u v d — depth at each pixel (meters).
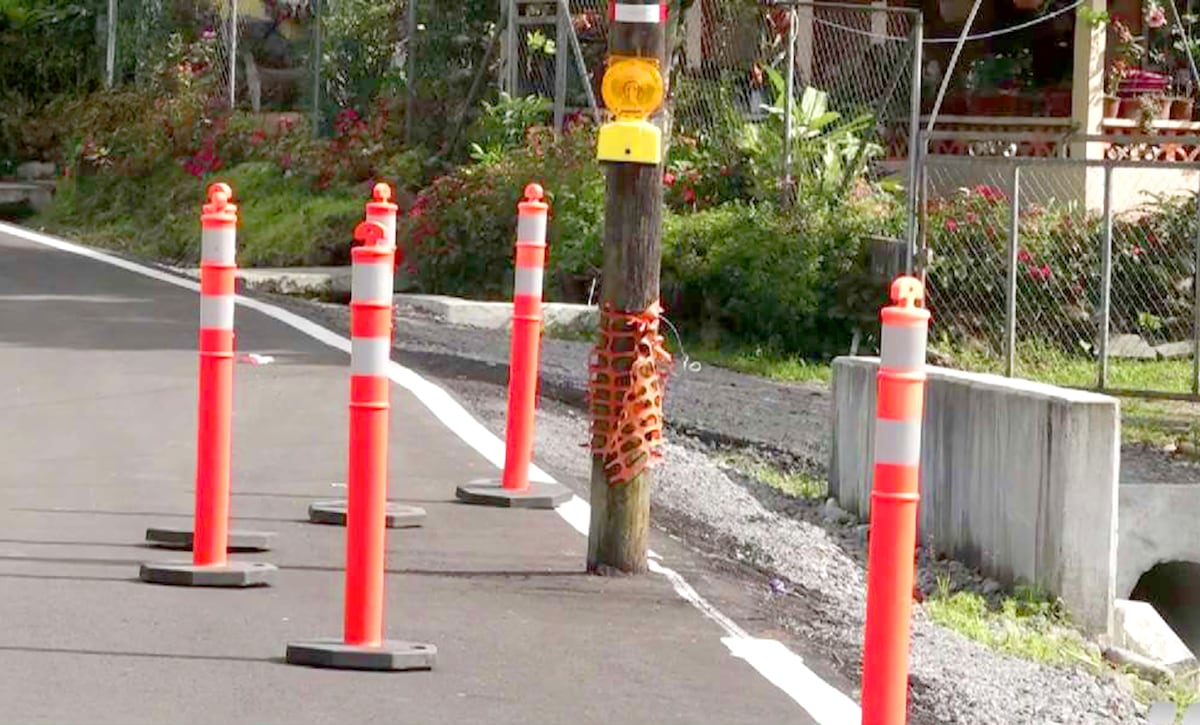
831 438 13.64
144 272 24.19
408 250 25.61
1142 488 13.12
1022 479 11.31
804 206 23.38
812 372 22.03
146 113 32.34
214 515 9.12
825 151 23.83
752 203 23.98
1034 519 11.19
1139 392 20.16
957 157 21.27
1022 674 9.18
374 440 7.65
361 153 28.86
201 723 6.93
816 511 13.55
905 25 26.08
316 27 30.19
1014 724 8.05
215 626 8.34
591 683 7.80
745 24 25.52
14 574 9.18
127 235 30.30
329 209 27.59
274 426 13.84
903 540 6.23
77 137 33.12
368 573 7.78
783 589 10.02
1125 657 10.75
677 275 23.33
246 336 18.42
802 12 25.61
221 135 30.88
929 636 9.54
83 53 35.50
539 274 11.66
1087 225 22.89
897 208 23.36
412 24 28.92
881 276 22.69
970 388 11.93
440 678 7.73
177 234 29.27
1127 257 22.92
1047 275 22.64
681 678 7.95
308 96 31.23
